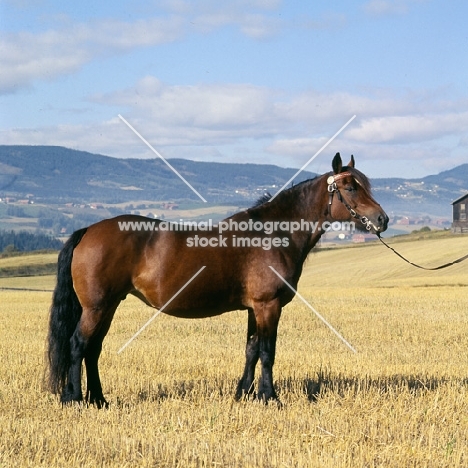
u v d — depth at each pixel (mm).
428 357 15242
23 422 8227
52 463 6797
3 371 12227
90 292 9344
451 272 58438
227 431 8062
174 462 6879
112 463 6797
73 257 9469
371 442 7656
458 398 9820
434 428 8188
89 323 9359
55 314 9445
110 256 9359
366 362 13984
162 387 10711
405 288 45250
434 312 26078
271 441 7582
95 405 9164
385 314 25188
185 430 8023
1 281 72938
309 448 7363
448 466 6941
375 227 9781
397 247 75312
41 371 12297
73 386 9305
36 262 88938
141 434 7746
